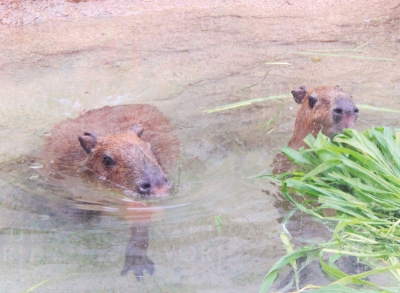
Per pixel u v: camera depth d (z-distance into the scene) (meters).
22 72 5.14
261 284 4.20
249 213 4.43
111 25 5.49
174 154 4.68
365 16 5.57
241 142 4.75
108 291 4.19
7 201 4.48
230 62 5.21
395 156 4.41
